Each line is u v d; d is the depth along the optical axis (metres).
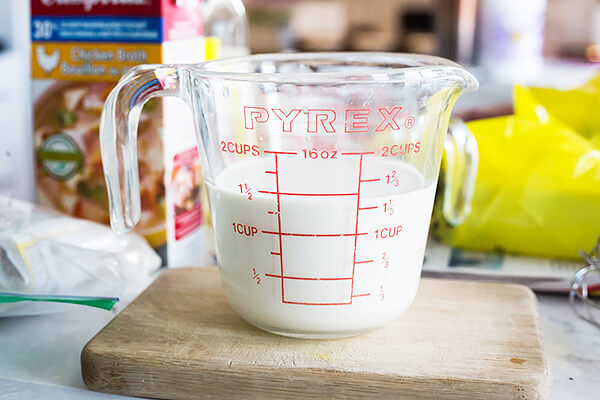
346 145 0.33
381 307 0.35
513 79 0.74
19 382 0.35
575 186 0.46
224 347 0.35
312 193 0.33
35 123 0.49
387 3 1.04
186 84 0.35
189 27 0.48
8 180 0.57
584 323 0.41
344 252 0.33
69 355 0.38
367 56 0.41
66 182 0.49
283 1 1.05
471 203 0.48
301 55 0.41
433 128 0.34
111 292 0.42
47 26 0.47
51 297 0.39
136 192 0.37
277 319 0.35
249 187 0.33
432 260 0.47
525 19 0.74
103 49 0.46
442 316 0.38
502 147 0.48
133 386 0.34
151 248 0.47
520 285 0.42
